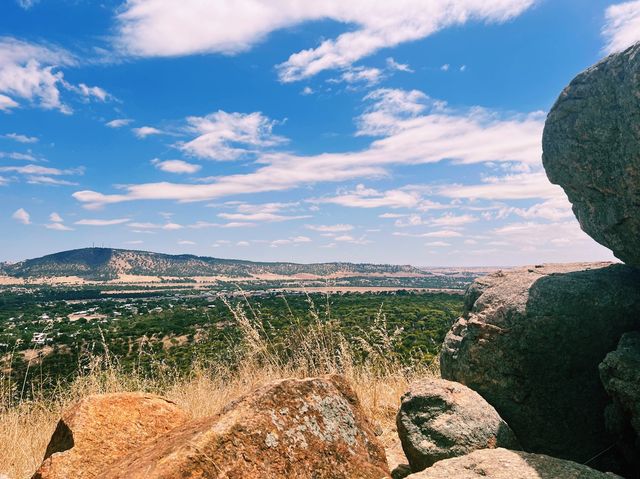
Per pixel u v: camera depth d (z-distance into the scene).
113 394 4.90
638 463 4.70
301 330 9.13
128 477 3.24
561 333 5.52
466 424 4.87
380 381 8.59
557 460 3.99
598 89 5.16
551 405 5.53
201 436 3.52
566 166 5.71
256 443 3.66
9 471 5.76
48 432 7.03
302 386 4.30
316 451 3.94
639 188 4.77
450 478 3.85
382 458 4.48
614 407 4.84
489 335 5.85
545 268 7.07
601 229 5.54
